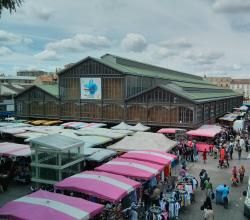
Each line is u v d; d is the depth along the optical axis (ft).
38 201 49.21
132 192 67.10
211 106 190.80
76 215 45.80
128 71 173.47
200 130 142.51
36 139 80.02
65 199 51.11
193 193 77.41
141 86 189.57
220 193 75.61
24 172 88.48
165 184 80.12
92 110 180.24
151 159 81.87
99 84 176.76
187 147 119.34
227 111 256.93
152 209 62.03
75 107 184.85
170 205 64.44
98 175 65.05
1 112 231.50
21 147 97.45
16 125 152.25
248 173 102.53
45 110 194.08
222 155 109.09
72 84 184.65
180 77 294.25
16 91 293.43
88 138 114.62
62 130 136.15
